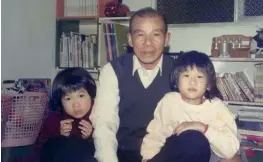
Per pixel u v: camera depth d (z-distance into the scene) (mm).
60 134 1460
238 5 2355
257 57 2195
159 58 1469
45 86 2453
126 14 2514
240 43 2271
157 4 2539
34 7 2506
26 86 2277
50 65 2717
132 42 1445
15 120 1974
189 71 1299
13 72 2322
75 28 2879
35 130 2070
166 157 1248
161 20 1421
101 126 1336
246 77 2311
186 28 2564
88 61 2641
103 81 1437
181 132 1224
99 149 1311
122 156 1475
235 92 2314
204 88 1301
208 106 1306
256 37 2225
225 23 2383
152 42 1393
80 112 1476
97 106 1395
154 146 1330
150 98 1463
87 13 2629
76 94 1478
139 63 1456
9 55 2277
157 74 1470
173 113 1333
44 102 2119
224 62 2533
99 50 2521
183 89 1305
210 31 2527
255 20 2316
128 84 1455
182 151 1200
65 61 2693
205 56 1353
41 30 2594
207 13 2424
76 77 1495
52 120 1496
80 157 1345
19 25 2367
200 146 1195
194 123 1233
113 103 1396
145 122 1470
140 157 1445
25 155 1857
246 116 2199
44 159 1382
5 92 2039
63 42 2695
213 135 1205
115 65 1467
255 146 2121
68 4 2680
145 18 1401
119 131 1492
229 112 1315
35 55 2541
